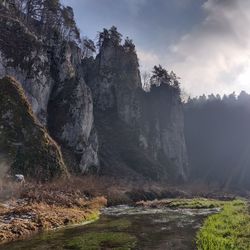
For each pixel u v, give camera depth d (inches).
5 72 3206.2
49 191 2102.6
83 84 3966.5
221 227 1323.8
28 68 3376.0
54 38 4060.0
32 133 2679.6
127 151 4788.4
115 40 5954.7
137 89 5949.8
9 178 2160.4
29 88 3331.7
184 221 1668.3
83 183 2770.7
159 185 4072.3
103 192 2706.7
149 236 1266.0
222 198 3730.3
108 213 2004.2
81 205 2005.4
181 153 6412.4
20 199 1769.2
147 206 2447.1
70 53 4094.5
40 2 4611.2
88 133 3782.0
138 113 5615.2
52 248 1039.6
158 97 6466.5
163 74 6742.1
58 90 3794.3
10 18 3582.7
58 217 1536.7
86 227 1448.1
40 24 4512.8
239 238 1086.4
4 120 2615.7
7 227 1238.9
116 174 4028.1
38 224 1378.0
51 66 3858.3
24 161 2461.9
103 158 4239.7
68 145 3531.0
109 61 5733.3
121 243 1139.9
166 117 6284.5
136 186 3464.6
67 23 5027.1
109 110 5374.0
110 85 5526.6
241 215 1619.1
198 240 1151.6
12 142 2512.3
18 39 3464.6
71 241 1145.4
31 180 2327.8
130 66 6003.9
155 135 5767.7
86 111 3791.8
